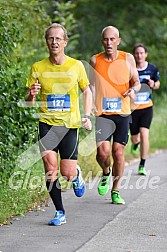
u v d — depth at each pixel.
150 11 40.81
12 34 14.95
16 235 11.51
